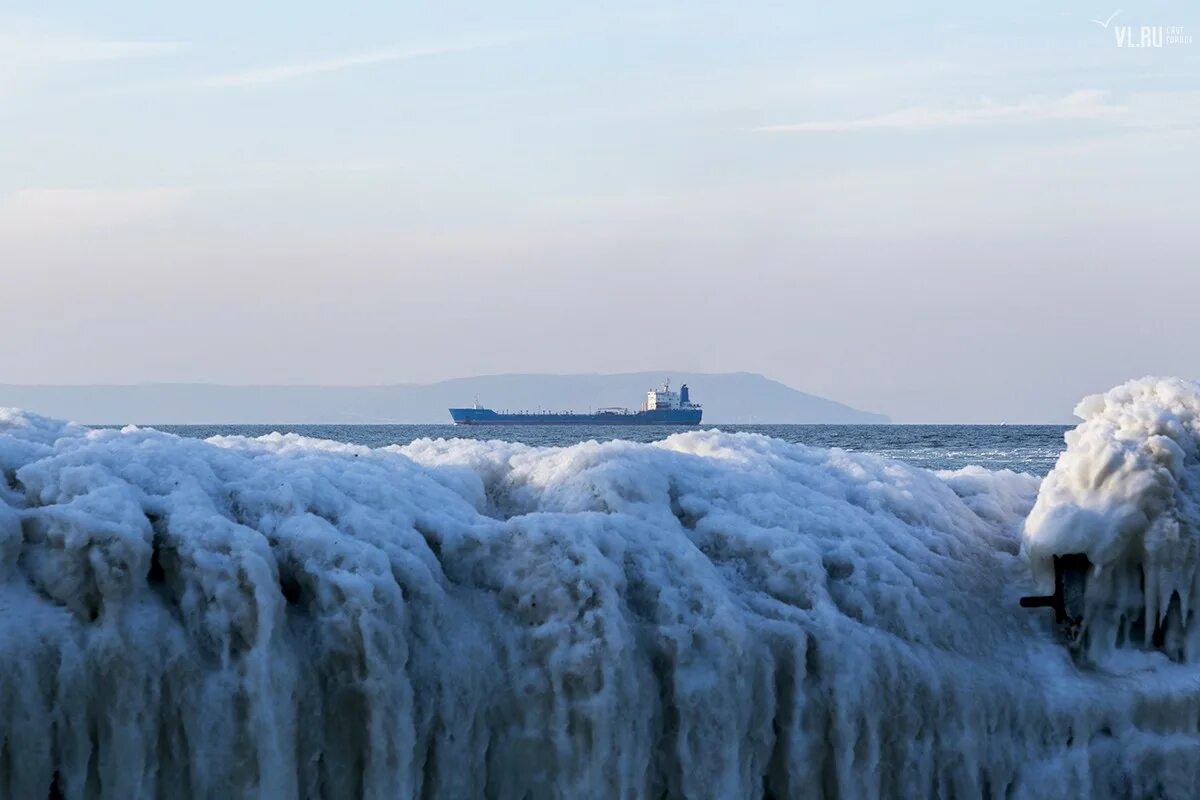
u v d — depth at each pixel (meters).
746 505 12.21
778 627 10.81
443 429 168.50
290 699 9.24
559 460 12.53
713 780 10.41
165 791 9.02
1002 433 127.38
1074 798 11.48
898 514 13.20
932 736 11.16
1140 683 11.91
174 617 9.26
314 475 10.66
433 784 9.83
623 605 10.43
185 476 10.15
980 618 12.18
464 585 10.52
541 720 10.09
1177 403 13.05
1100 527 12.20
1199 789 11.69
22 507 9.54
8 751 8.61
